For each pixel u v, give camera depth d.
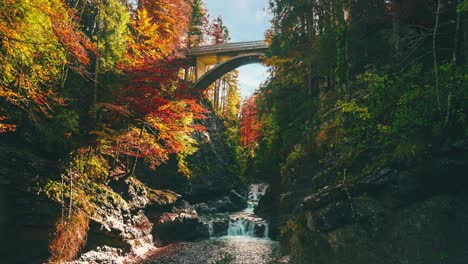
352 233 8.58
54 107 14.62
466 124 7.41
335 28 18.12
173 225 18.38
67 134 14.81
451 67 7.74
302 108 22.05
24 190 11.23
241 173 44.19
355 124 11.62
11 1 9.41
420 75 10.18
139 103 16.12
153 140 19.09
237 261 14.02
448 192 7.54
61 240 11.72
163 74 17.14
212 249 16.48
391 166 8.39
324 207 9.53
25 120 12.83
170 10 31.28
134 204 17.09
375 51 15.78
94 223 13.35
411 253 7.43
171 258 14.52
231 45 41.62
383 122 9.84
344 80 15.40
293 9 22.12
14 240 10.66
